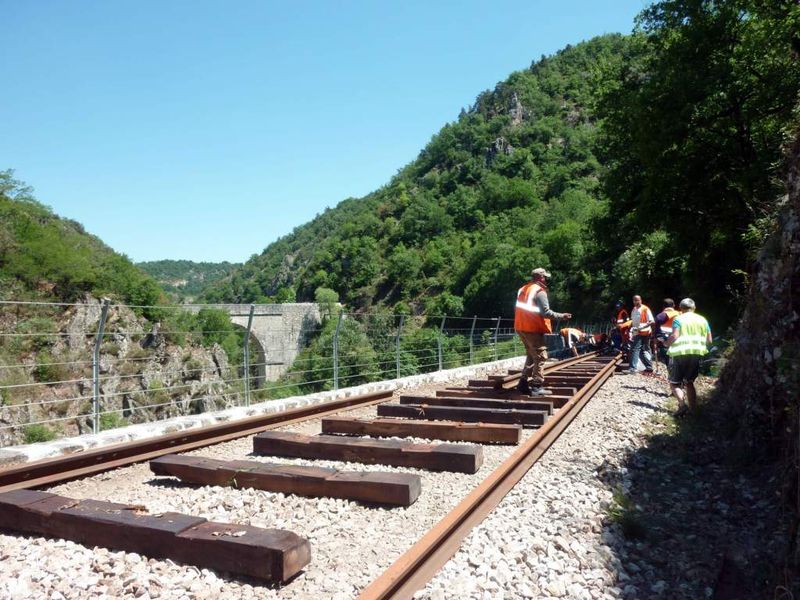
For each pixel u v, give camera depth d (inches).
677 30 929.5
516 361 900.0
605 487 213.6
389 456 229.1
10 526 157.2
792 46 787.4
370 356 541.0
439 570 133.6
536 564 142.2
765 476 229.5
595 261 2495.1
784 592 138.8
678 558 161.3
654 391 486.0
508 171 6417.3
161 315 1147.3
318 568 135.0
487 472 220.4
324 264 6830.7
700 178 920.9
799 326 238.2
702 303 1053.8
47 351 1240.8
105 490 201.5
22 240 2079.2
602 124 1081.4
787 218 271.9
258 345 866.8
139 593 119.9
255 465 202.2
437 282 5364.2
